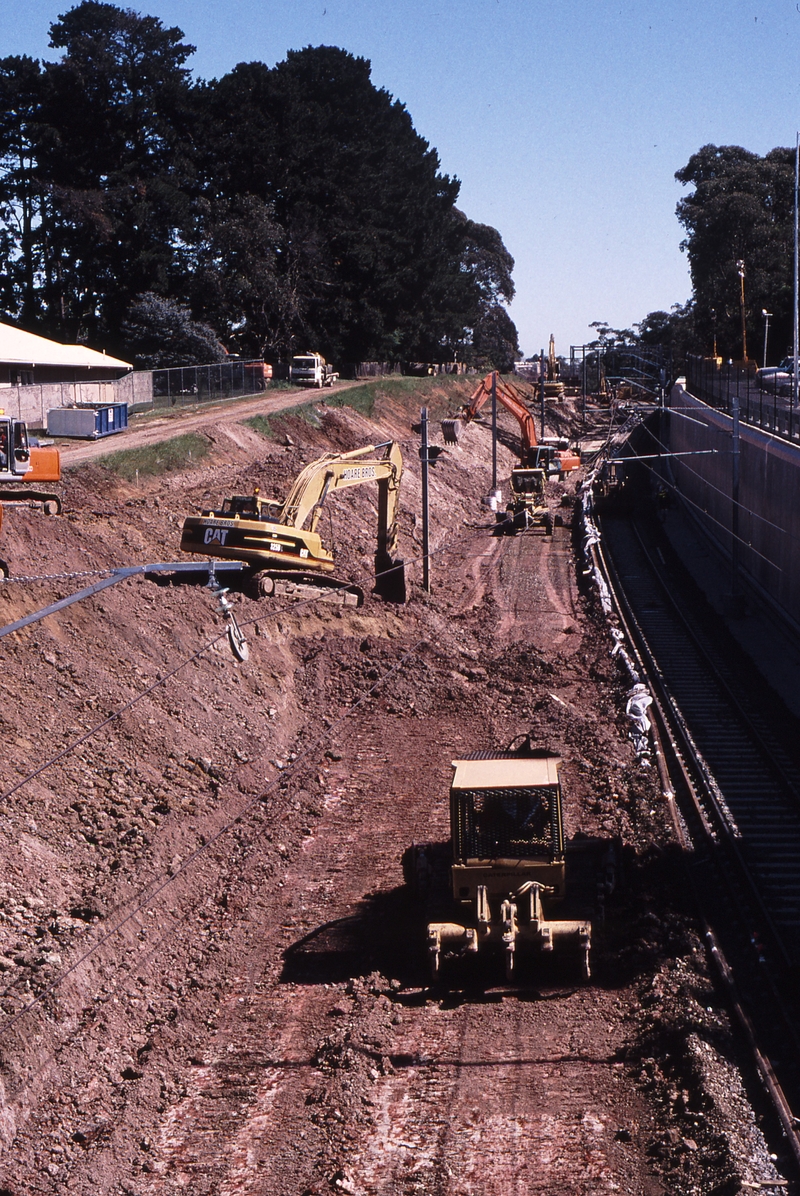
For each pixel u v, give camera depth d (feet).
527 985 51.08
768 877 61.87
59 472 96.58
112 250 261.85
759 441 151.84
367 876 62.34
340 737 87.71
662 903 58.49
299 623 102.73
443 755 84.02
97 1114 40.04
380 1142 39.22
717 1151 36.86
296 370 265.95
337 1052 44.60
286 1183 36.88
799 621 124.36
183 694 77.46
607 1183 36.29
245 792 71.56
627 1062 44.11
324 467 105.70
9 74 261.85
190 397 217.36
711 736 88.38
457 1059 44.75
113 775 63.10
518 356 585.63
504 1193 35.99
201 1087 43.11
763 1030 46.11
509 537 186.19
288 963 53.11
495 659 111.96
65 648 71.26
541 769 51.93
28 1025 41.47
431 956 50.21
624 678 104.68
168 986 49.67
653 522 211.20
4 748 58.39
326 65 352.08
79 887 52.13
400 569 120.26
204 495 136.56
